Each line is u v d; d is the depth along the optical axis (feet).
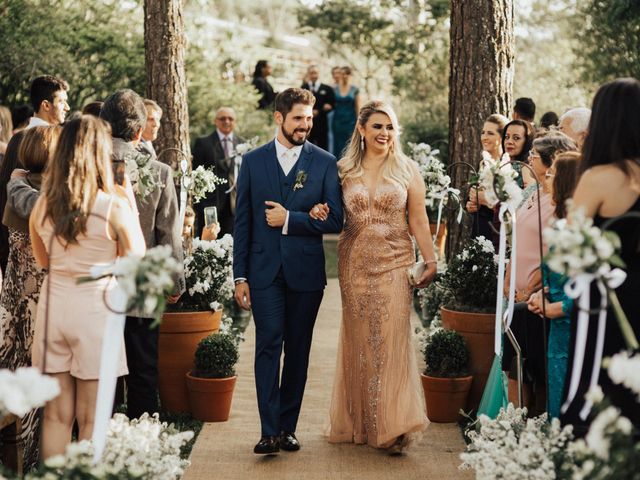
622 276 10.55
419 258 30.81
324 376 24.44
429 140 56.18
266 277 17.67
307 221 17.49
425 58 63.26
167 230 17.57
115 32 47.11
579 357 10.98
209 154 35.68
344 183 18.03
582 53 47.52
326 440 18.83
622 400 12.34
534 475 11.90
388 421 17.63
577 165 13.85
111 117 16.87
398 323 17.80
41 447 14.11
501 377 15.08
